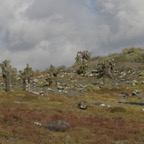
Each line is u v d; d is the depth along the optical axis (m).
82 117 46.62
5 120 38.88
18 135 32.47
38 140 31.09
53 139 32.28
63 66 166.88
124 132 37.47
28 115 43.50
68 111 51.69
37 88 107.88
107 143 32.03
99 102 70.62
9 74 82.00
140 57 166.25
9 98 64.81
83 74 147.00
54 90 102.44
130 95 89.06
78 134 35.47
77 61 176.50
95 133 37.09
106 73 135.38
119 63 161.50
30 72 115.44
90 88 106.25
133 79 127.12
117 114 52.34
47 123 40.38
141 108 62.59
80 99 74.25
